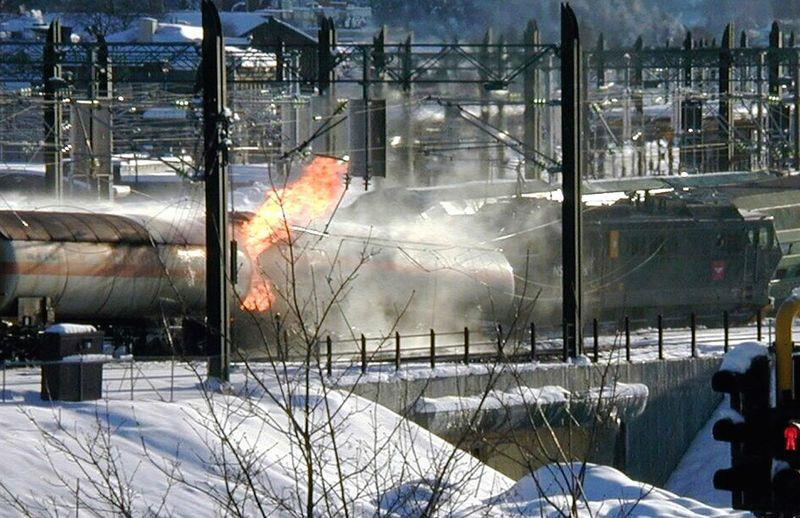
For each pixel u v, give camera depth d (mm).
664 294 162875
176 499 71312
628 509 71688
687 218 165750
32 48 188500
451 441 102688
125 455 76688
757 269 171000
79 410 83188
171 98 179125
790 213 186500
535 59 145750
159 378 101125
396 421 94375
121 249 113688
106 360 87625
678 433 124250
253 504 69688
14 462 72188
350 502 47531
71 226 112375
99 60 158875
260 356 115250
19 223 109562
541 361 117750
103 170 169125
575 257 117875
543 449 48656
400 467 82688
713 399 127688
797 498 43094
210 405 50594
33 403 85375
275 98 192250
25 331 107938
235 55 181250
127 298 115000
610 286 158000
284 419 88625
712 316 167125
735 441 44000
